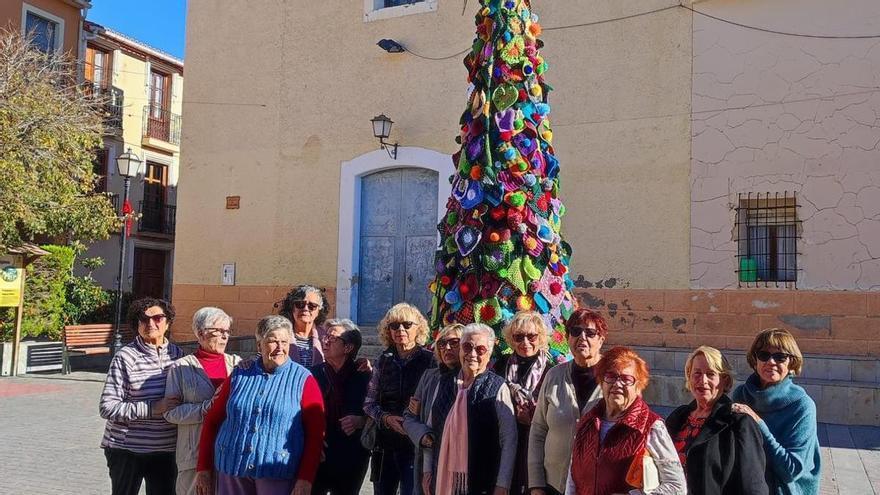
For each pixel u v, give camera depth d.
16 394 11.43
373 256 13.41
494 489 3.90
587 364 3.84
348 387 4.91
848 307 9.78
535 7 11.96
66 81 19.48
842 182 9.91
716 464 3.26
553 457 3.73
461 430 3.94
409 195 13.20
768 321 10.20
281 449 4.11
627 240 11.14
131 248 22.97
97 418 9.57
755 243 10.46
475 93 4.55
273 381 4.21
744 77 10.55
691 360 3.49
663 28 11.09
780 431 3.59
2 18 18.75
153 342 4.61
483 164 4.46
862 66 9.91
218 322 4.61
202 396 4.43
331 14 13.81
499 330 4.39
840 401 8.86
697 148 10.78
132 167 14.98
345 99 13.59
